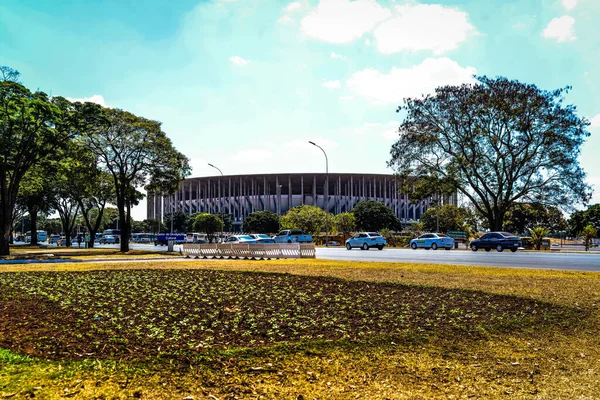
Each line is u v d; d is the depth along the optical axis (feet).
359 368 21.24
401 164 168.04
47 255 119.75
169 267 75.05
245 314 33.32
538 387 19.21
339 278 54.95
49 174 140.15
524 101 147.02
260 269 69.00
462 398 17.98
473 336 27.17
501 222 160.86
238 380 19.51
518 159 157.28
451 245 153.89
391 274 59.98
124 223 140.56
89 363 21.36
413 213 428.97
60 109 111.04
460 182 163.32
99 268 73.61
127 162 138.41
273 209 405.18
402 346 24.81
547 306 36.52
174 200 448.65
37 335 26.63
